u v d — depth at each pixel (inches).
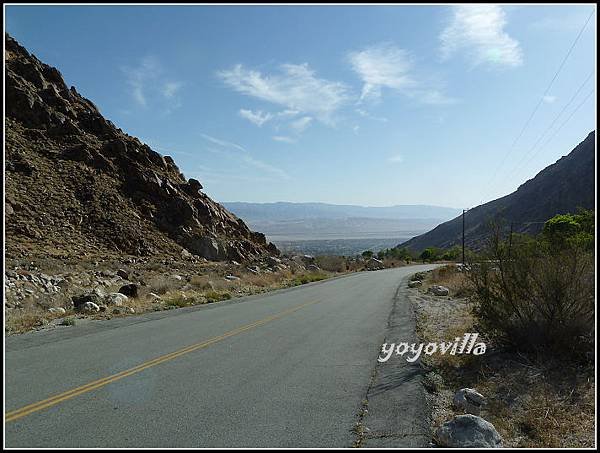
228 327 554.6
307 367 362.6
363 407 269.1
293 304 832.3
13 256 1053.8
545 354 350.0
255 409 263.6
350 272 2337.6
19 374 328.8
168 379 322.3
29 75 2016.5
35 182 1574.8
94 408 260.5
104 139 2052.2
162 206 1878.7
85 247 1397.6
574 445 215.5
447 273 1337.4
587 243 366.0
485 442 214.1
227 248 1894.7
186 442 217.9
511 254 386.3
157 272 1286.9
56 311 636.1
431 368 354.9
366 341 474.3
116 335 490.9
